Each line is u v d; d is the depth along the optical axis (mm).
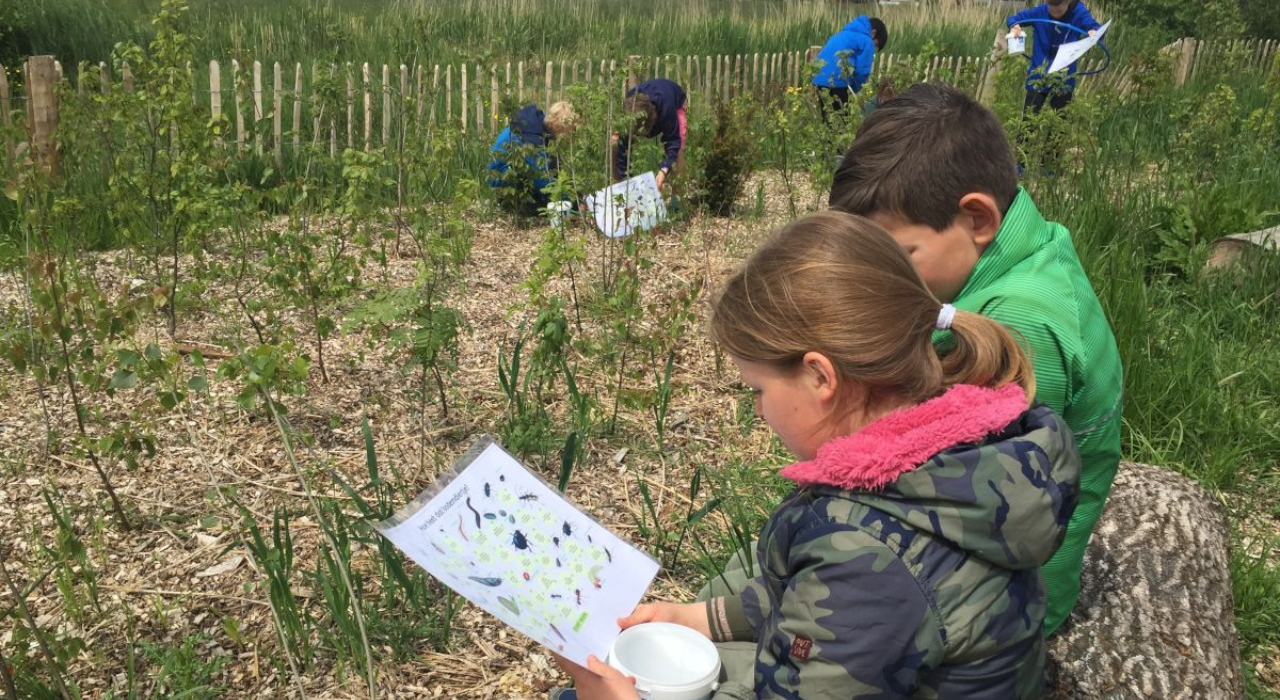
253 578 2912
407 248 5914
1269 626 3037
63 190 5414
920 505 1302
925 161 1851
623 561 1730
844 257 1370
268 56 10656
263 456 3561
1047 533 1330
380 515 2732
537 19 13844
